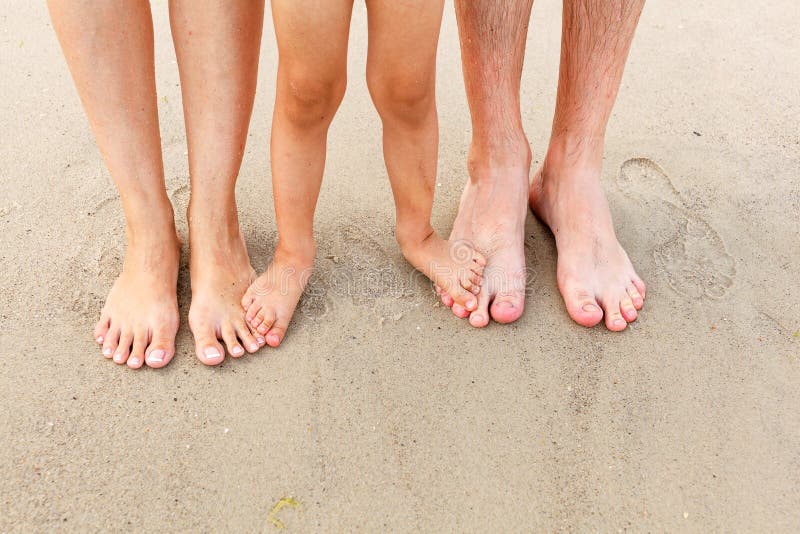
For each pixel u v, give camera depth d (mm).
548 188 1798
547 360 1570
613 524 1308
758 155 2068
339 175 1959
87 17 1298
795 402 1506
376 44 1271
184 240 1751
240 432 1414
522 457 1398
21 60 2205
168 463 1360
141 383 1486
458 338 1604
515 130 1731
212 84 1433
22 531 1251
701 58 2379
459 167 2012
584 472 1380
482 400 1490
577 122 1696
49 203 1818
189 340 1567
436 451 1401
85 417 1422
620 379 1540
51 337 1549
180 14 1363
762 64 2363
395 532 1282
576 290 1650
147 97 1450
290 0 1148
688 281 1737
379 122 2121
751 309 1682
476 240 1713
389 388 1503
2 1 2406
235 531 1272
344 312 1636
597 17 1541
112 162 1475
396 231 1666
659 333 1629
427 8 1206
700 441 1435
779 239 1843
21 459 1348
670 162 2033
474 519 1304
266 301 1565
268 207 1863
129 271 1571
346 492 1333
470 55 1613
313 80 1268
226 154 1513
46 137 1981
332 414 1452
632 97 2236
